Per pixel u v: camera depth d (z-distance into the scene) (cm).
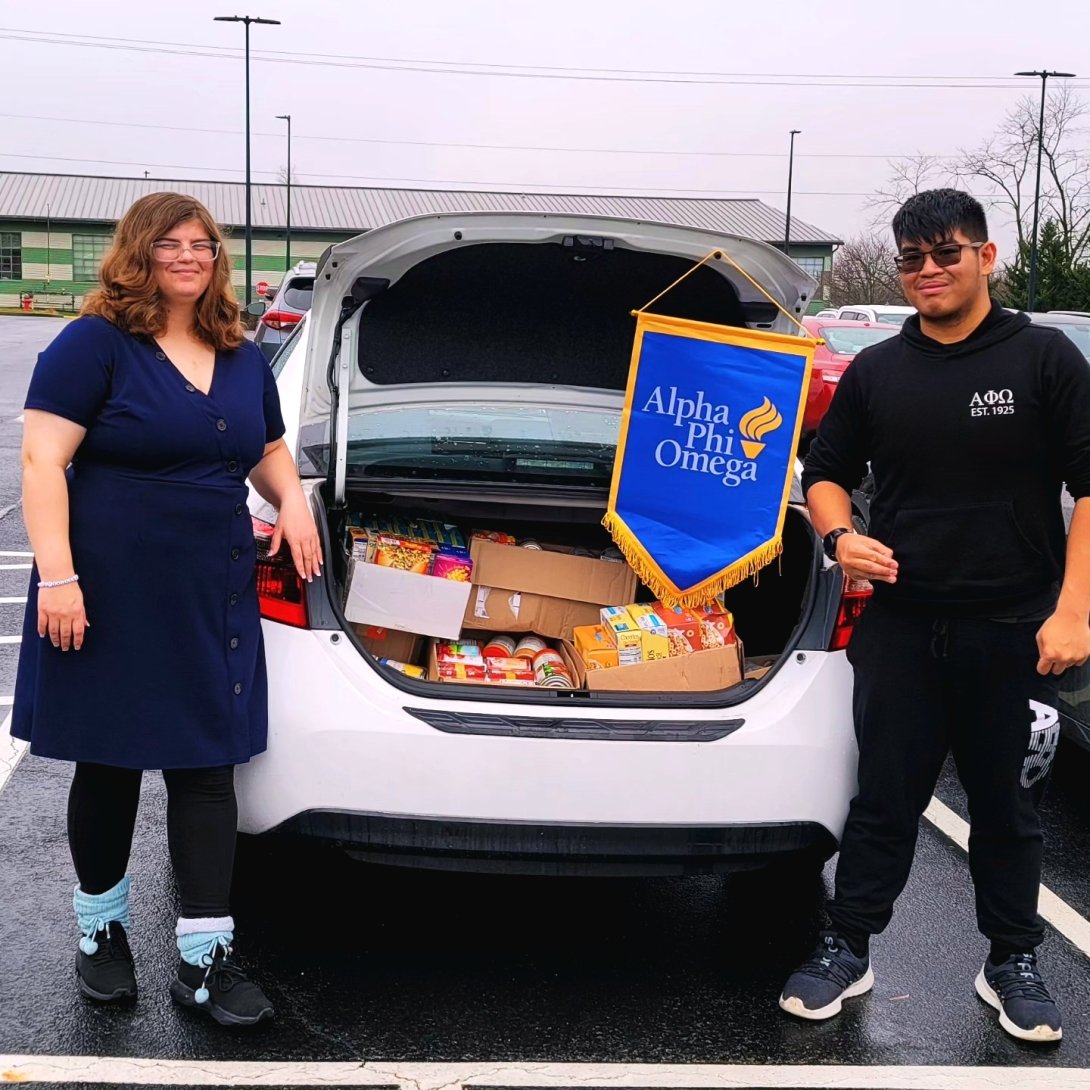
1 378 1764
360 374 357
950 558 276
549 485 333
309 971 303
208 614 266
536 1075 263
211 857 275
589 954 318
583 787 281
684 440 319
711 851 288
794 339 313
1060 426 269
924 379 276
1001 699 281
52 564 250
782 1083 264
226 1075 258
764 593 357
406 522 359
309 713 282
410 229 303
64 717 261
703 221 5531
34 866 351
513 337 354
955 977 313
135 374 259
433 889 350
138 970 299
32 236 5638
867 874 296
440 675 328
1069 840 406
